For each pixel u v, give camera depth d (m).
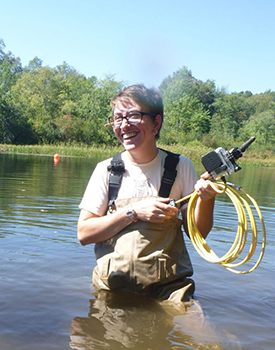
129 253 2.81
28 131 54.91
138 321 2.51
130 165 2.97
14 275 3.23
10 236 4.42
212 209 2.88
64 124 55.69
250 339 2.37
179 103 64.75
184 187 2.98
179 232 2.94
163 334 2.37
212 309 2.77
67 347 2.18
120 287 2.88
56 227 4.96
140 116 2.82
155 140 2.94
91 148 43.47
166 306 2.72
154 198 2.82
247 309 2.80
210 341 2.31
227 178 16.94
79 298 2.83
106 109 57.84
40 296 2.85
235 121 79.81
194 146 50.00
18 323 2.44
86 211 2.98
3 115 53.31
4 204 6.42
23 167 16.05
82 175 13.06
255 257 4.11
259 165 42.84
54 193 8.07
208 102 82.50
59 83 66.25
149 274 2.79
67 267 3.48
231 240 4.71
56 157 24.22
